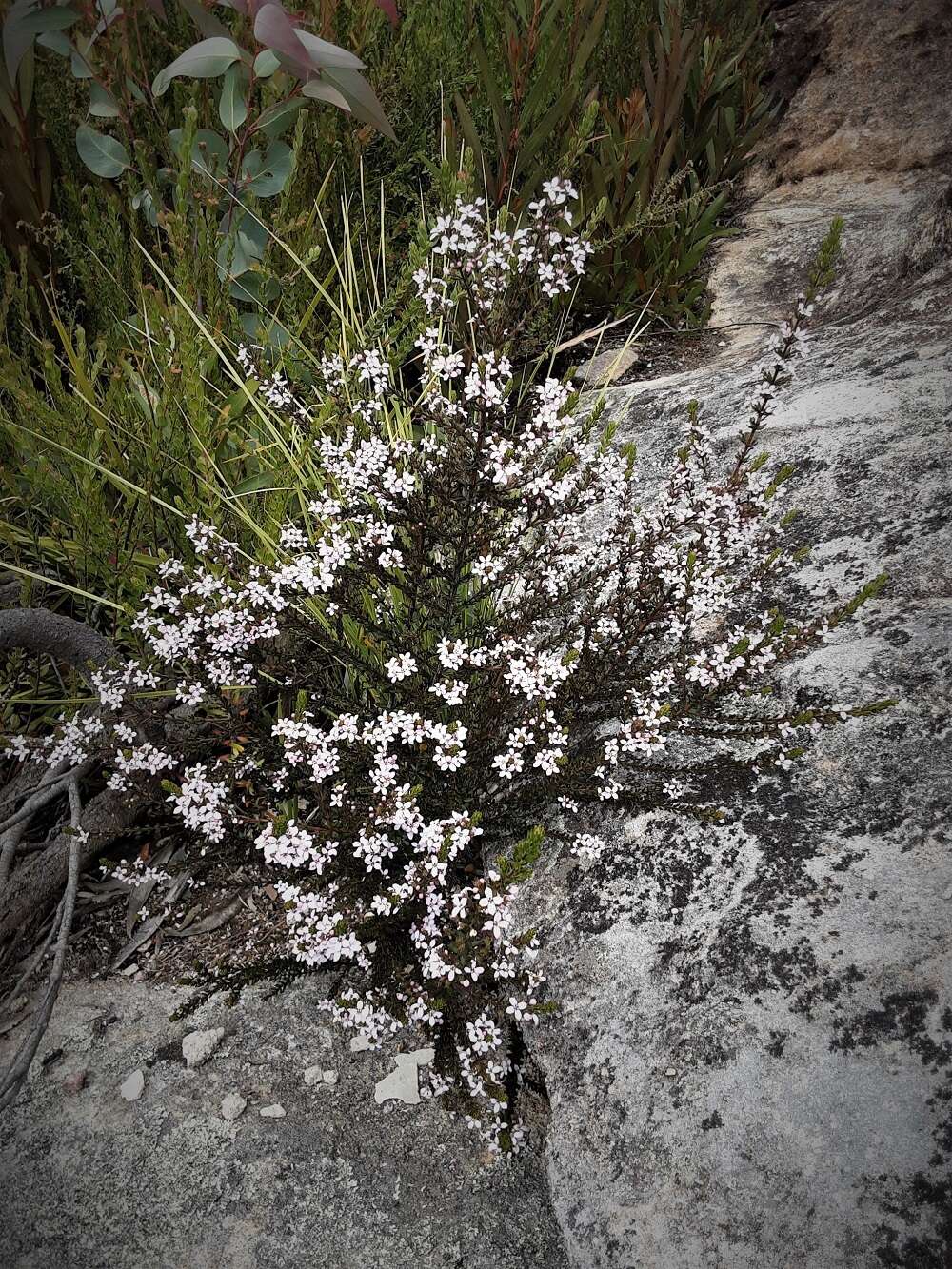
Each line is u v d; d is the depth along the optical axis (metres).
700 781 0.42
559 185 0.36
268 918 0.48
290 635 0.48
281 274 0.64
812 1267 0.30
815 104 1.08
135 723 0.44
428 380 0.53
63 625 0.48
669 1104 0.34
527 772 0.45
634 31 1.01
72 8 0.52
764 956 0.36
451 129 0.73
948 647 0.42
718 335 0.83
